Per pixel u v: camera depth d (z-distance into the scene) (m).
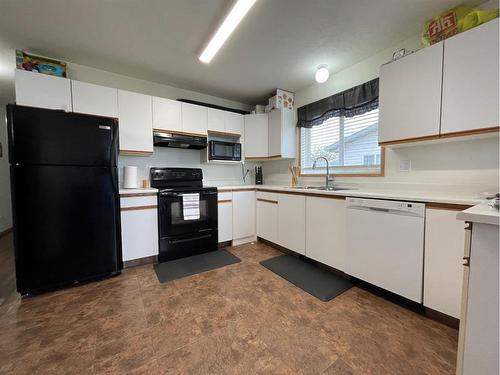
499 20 1.35
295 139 3.40
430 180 1.95
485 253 0.78
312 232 2.37
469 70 1.46
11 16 1.77
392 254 1.67
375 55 2.37
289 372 1.11
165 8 1.70
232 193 3.07
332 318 1.53
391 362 1.16
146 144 2.64
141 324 1.47
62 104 2.17
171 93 3.18
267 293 1.86
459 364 0.85
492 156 1.63
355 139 2.66
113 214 2.12
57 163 1.86
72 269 1.95
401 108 1.81
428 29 1.75
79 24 1.88
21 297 1.80
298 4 1.67
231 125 3.38
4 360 1.18
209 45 2.17
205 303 1.72
